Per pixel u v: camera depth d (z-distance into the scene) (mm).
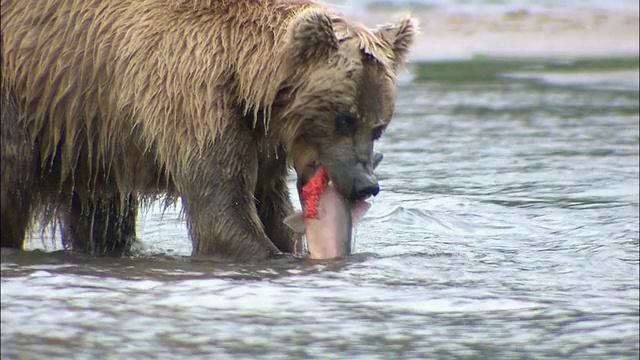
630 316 10625
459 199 16359
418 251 12969
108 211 12930
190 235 11922
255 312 10164
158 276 11094
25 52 12109
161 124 11648
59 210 12945
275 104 11578
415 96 26344
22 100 12188
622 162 19328
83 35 11992
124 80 11797
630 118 23547
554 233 14492
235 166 11695
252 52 11547
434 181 17703
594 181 17875
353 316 10219
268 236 12758
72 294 10383
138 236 13914
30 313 9844
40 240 13664
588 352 9680
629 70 30156
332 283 11062
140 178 12266
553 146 20656
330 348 9438
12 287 10531
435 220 14914
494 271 12148
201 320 9883
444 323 10227
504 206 16047
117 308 10062
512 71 30188
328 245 11789
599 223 15109
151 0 11906
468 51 33344
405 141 21031
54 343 9258
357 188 11305
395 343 9641
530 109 24609
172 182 12227
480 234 14359
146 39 11750
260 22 11648
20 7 12180
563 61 31812
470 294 11086
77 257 12195
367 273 11492
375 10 37562
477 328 10141
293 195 16500
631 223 15109
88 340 9352
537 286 11609
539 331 10141
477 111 24344
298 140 11617
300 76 11320
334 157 11367
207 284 10836
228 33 11664
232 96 11609
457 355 9484
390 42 11742
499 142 21047
